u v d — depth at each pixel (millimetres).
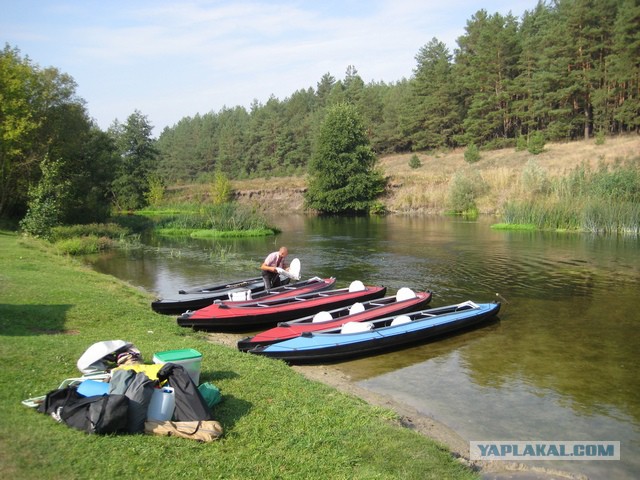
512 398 9031
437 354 11375
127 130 71562
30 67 36438
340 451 6156
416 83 83562
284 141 99000
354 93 91750
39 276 15656
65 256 24031
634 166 43812
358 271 21406
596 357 11047
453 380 9867
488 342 12156
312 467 5711
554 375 10070
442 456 6438
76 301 12656
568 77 61500
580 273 20109
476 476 6172
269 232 37750
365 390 9320
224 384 7797
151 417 6082
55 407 6062
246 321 13109
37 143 35688
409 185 60219
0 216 35406
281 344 10664
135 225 44906
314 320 12109
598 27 60094
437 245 29031
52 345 8656
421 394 9219
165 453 5590
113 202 69250
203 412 6297
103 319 11414
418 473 5906
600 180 37875
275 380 8289
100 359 7484
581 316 14227
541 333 12797
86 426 5789
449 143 83688
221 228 38875
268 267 15664
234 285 16406
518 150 66625
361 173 58688
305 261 24266
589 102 63031
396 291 17469
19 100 33750
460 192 51062
